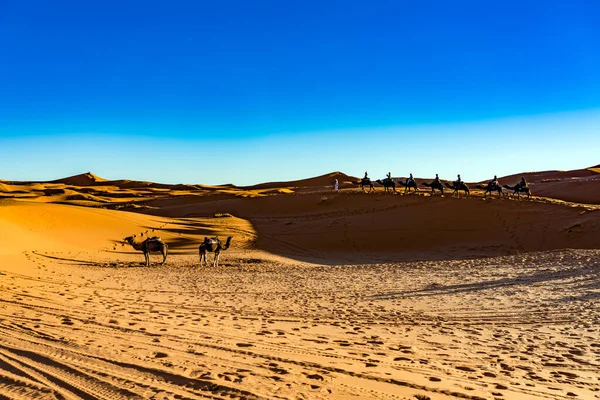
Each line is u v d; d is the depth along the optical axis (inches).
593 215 1437.0
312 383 234.4
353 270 947.3
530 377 280.2
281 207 2065.7
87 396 205.5
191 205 2427.4
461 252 1353.3
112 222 1549.0
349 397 216.4
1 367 243.8
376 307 523.2
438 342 368.5
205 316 434.9
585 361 322.7
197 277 821.2
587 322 449.1
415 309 514.0
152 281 740.0
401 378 257.1
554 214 1513.3
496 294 606.9
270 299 572.1
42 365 247.4
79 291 570.6
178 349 292.8
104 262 1057.5
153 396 205.8
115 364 252.1
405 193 1951.3
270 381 232.7
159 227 1617.9
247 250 1402.6
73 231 1380.4
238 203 2237.9
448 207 1695.4
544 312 495.8
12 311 406.9
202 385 221.9
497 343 371.6
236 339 333.1
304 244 1514.5
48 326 346.3
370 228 1596.9
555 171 4146.2
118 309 448.5
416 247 1438.2
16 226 1240.2
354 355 308.5
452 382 257.4
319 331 389.7
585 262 846.5
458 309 514.3
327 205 1980.8
